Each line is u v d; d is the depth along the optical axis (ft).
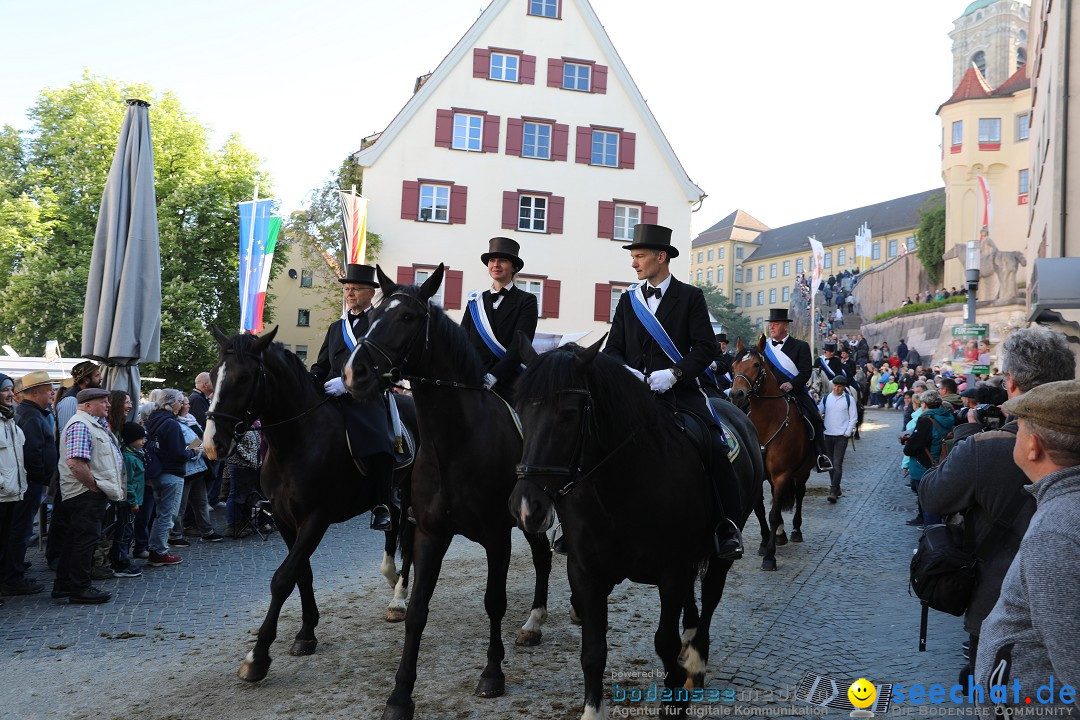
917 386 53.31
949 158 146.82
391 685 15.53
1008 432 9.82
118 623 20.24
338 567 26.66
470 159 91.81
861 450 58.34
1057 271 29.91
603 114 95.50
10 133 100.89
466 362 15.33
